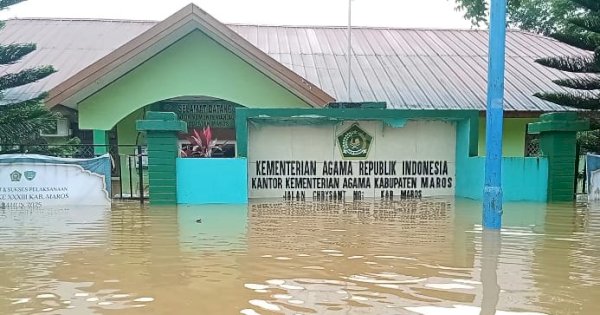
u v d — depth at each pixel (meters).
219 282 3.79
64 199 9.16
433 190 10.78
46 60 14.83
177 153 9.70
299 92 12.10
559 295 3.43
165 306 3.23
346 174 10.59
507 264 4.34
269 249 5.00
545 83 14.71
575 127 9.66
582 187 10.74
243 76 12.70
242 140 10.07
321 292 3.51
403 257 4.61
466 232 6.00
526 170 9.91
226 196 9.69
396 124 10.44
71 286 3.72
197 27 11.95
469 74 15.59
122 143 14.02
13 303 3.34
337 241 5.41
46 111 11.45
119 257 4.68
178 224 6.79
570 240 5.48
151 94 12.58
